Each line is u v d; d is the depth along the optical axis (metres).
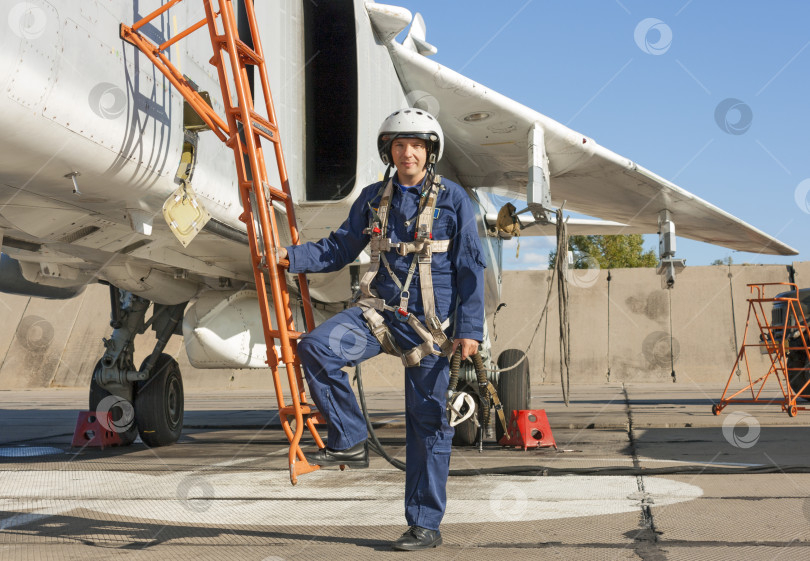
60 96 3.16
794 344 12.00
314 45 5.54
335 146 5.48
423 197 2.86
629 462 5.22
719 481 4.33
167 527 3.27
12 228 4.49
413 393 2.87
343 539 3.00
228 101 3.30
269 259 3.03
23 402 16.92
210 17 3.34
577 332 24.72
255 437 7.95
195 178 4.33
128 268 5.95
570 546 2.84
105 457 6.07
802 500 3.74
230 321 6.39
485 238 8.95
